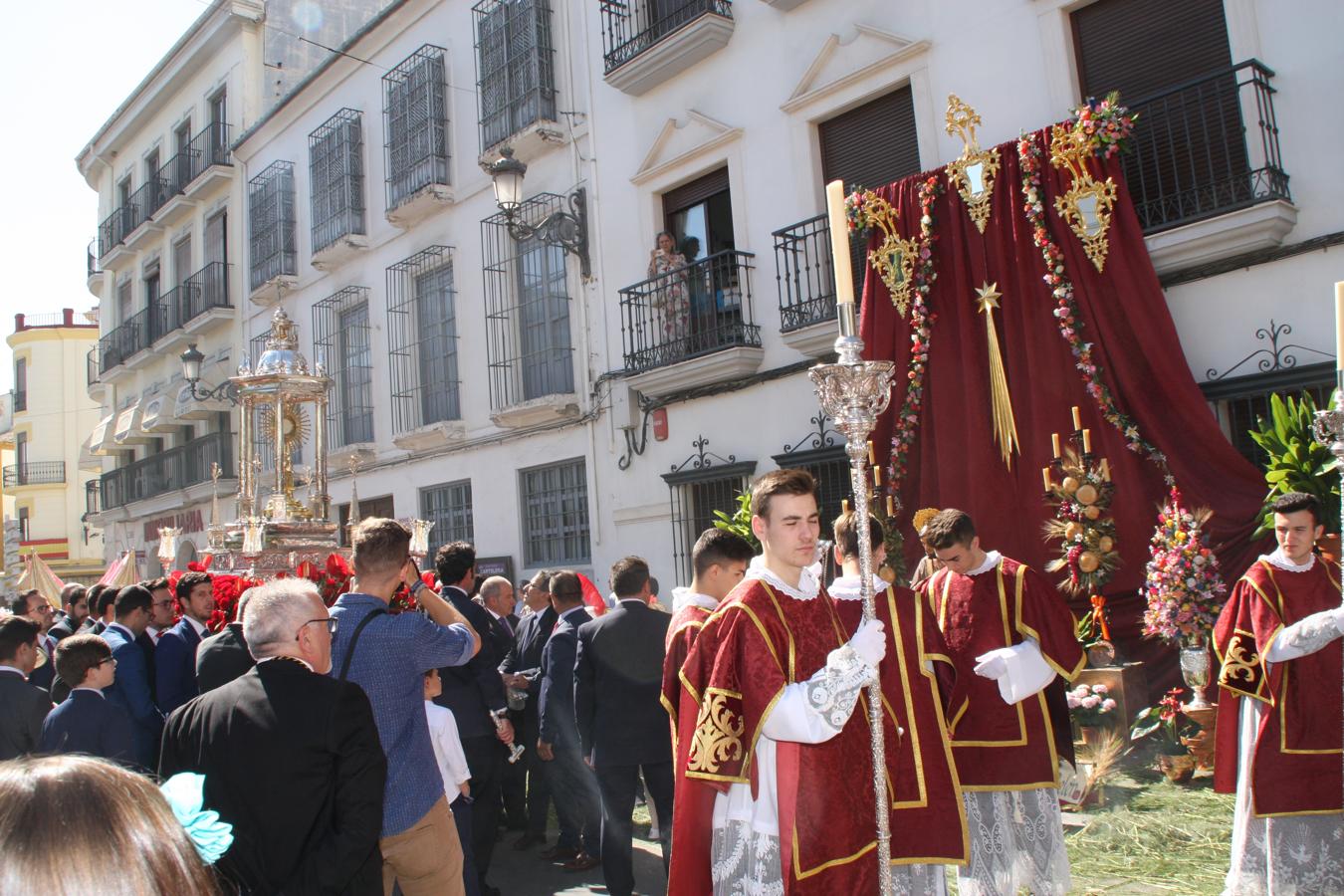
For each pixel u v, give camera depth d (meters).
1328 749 3.99
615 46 11.75
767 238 10.12
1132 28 7.90
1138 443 7.00
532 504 13.03
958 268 7.99
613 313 11.73
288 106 17.94
